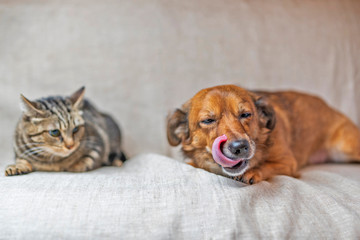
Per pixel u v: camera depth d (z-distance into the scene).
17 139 0.61
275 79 0.89
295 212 0.45
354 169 0.66
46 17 0.84
